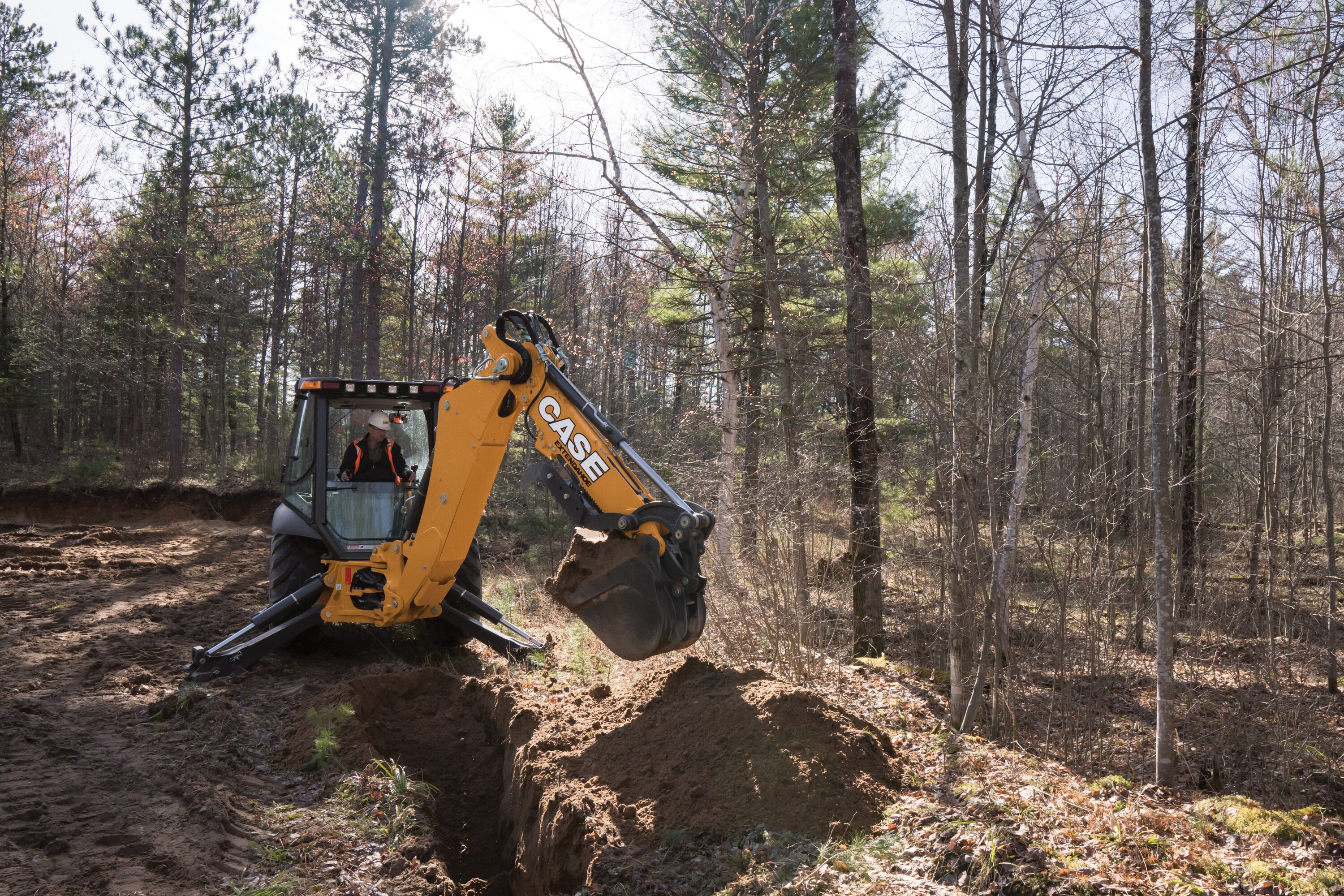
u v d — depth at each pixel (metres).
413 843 4.35
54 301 27.03
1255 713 7.36
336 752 5.34
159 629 8.81
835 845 3.86
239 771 5.18
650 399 17.33
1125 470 10.29
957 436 6.32
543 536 17.83
